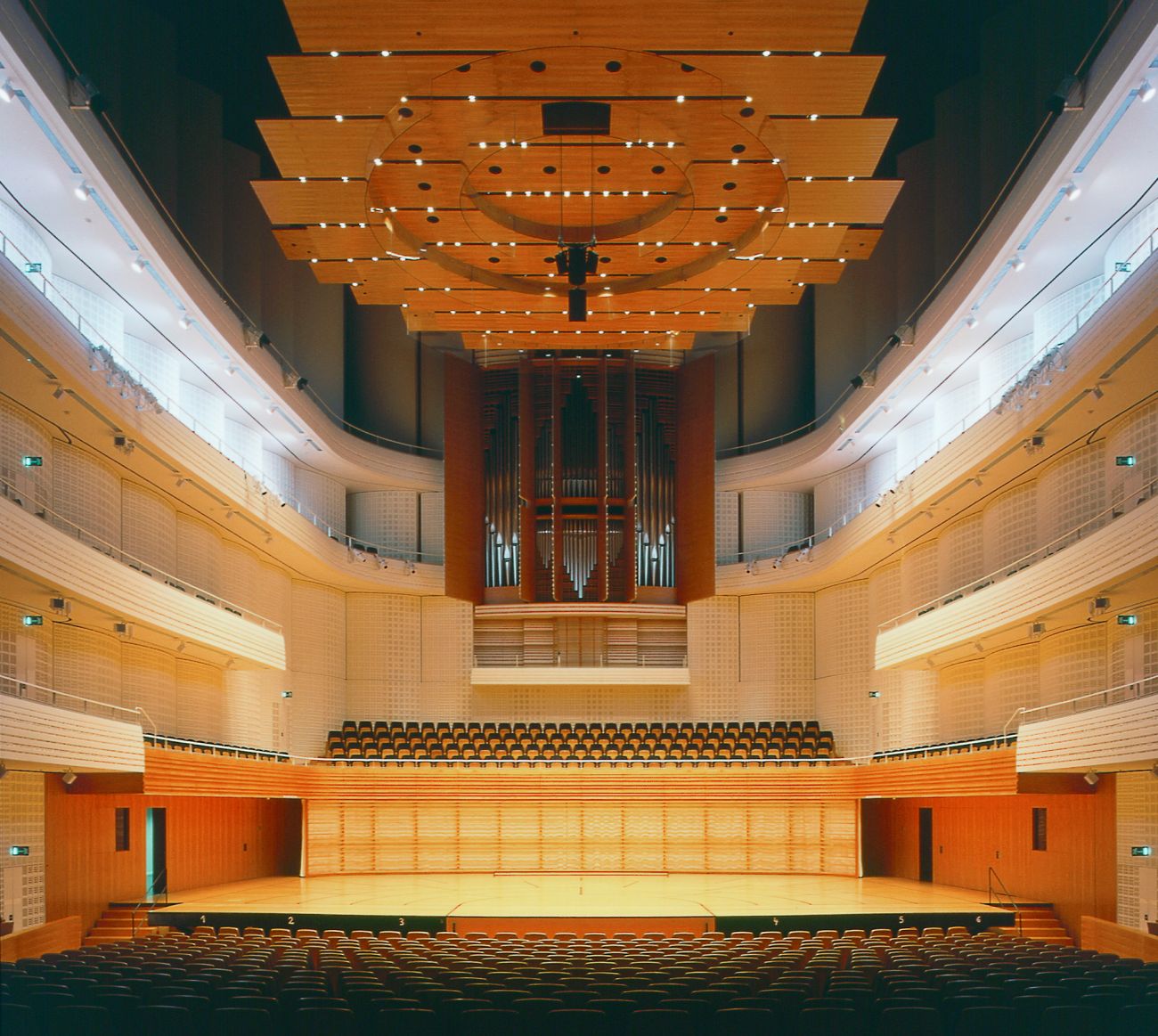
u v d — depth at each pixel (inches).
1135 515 491.5
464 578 933.2
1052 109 457.4
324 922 556.1
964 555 750.5
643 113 431.2
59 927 502.3
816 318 915.4
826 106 428.1
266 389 738.2
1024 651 693.9
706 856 858.8
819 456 871.1
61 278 588.7
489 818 860.0
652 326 631.2
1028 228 540.4
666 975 327.3
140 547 675.4
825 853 847.1
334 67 407.8
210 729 772.0
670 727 924.6
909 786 740.7
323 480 914.1
